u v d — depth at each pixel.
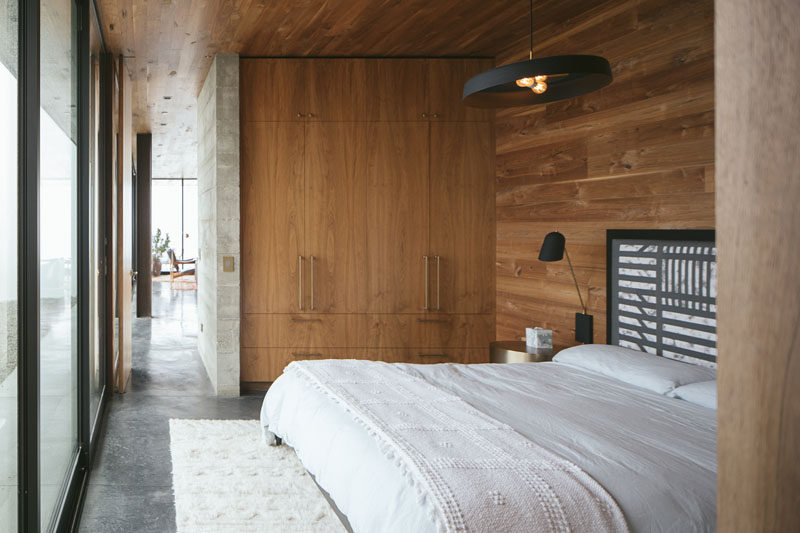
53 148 2.30
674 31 3.40
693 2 3.28
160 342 7.58
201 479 3.21
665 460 2.10
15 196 1.65
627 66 3.75
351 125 5.23
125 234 5.28
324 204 5.23
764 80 0.37
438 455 2.07
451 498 1.78
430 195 5.29
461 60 5.28
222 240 5.07
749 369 0.39
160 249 18.53
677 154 3.38
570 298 4.30
